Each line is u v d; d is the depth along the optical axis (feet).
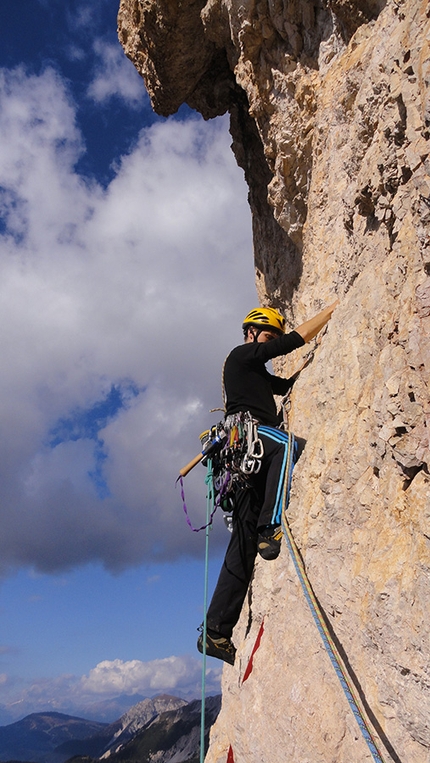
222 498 14.29
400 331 9.20
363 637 9.01
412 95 8.96
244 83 19.44
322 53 16.67
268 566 14.53
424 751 7.66
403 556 8.39
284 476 12.76
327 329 13.44
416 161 8.64
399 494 8.71
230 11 18.51
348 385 11.34
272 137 18.88
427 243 8.41
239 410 14.11
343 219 13.89
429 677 7.57
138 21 23.31
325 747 9.70
